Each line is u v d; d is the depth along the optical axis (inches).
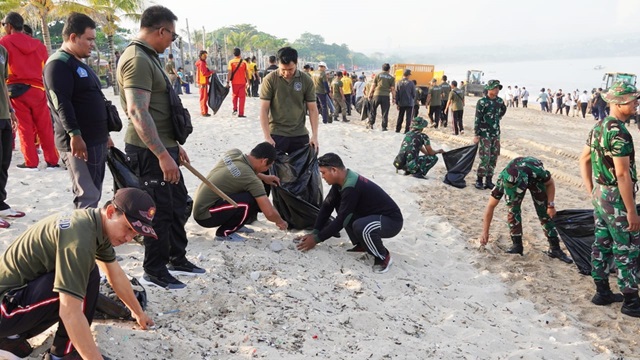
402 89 588.7
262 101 243.9
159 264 172.2
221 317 161.0
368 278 205.0
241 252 208.5
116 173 175.2
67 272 108.9
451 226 290.0
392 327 171.5
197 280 180.4
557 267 247.1
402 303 189.0
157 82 161.3
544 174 243.6
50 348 127.5
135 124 152.7
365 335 164.1
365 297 186.1
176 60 1818.4
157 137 154.8
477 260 249.9
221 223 217.3
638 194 407.2
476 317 192.7
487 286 223.6
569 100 1315.2
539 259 253.9
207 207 213.0
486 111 374.6
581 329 195.0
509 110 1321.4
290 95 243.9
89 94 173.6
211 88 580.4
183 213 181.6
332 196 220.1
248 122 563.2
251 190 211.3
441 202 342.0
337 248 231.3
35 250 114.3
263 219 254.7
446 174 394.6
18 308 114.9
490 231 289.3
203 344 143.9
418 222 295.1
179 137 167.6
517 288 224.2
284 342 150.7
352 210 213.5
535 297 217.0
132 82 153.3
